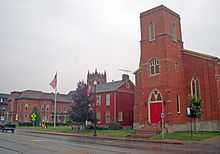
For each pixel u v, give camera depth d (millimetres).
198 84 37438
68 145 21281
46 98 90062
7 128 44844
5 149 17719
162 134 28406
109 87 61812
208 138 27688
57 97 93875
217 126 35688
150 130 34094
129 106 61000
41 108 88438
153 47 36594
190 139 27078
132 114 61125
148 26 37594
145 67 37188
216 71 36969
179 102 35594
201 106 36094
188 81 37688
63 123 83125
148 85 36438
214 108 36188
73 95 45375
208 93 36688
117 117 58031
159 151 17688
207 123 36156
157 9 36656
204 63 37312
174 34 37438
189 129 36031
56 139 28281
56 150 17438
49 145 21000
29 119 85625
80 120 44219
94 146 20703
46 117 88938
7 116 93625
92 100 45656
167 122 33375
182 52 38469
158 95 35188
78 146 20500
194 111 30297
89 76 105000
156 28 36562
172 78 35219
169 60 35250
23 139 27156
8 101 94312
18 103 87000
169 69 34969
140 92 37531
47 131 44844
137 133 33812
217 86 36469
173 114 34000
